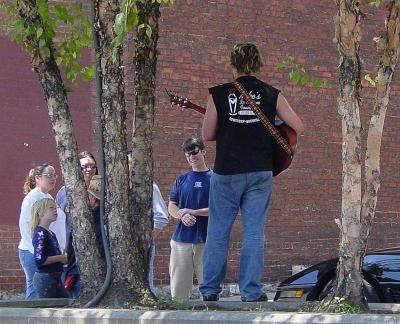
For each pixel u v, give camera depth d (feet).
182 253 81.05
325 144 127.95
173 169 117.08
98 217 66.59
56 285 75.15
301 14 126.21
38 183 87.20
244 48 62.34
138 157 62.39
